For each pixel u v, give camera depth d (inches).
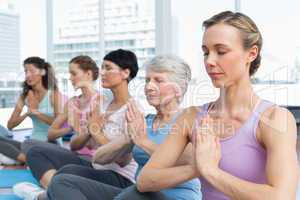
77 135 92.7
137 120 58.1
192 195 52.1
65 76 139.6
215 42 38.6
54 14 219.8
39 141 114.0
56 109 116.5
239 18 38.9
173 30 188.1
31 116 123.0
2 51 204.1
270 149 37.2
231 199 38.4
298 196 66.2
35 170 88.5
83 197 54.6
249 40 38.7
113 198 54.8
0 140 122.0
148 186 44.8
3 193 90.0
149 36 196.2
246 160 39.1
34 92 123.6
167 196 50.8
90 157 90.9
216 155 39.3
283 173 35.2
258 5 169.0
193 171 41.5
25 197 84.4
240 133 39.5
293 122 39.0
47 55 220.1
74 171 71.1
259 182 39.0
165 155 44.7
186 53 181.6
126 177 72.7
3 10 206.4
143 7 196.7
